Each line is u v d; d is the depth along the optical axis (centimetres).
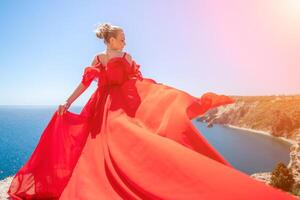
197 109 367
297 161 4012
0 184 566
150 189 254
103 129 367
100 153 344
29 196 366
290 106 14750
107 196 286
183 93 367
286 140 12719
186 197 229
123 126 335
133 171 279
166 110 347
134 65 434
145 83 402
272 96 17938
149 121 349
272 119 15425
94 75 406
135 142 302
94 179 316
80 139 393
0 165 11806
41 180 373
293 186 3581
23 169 381
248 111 18425
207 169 237
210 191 221
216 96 372
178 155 261
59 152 383
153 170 266
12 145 17112
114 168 306
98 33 427
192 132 307
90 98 419
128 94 392
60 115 394
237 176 223
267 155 10331
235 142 13062
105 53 427
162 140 285
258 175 4225
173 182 246
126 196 275
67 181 373
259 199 202
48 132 387
